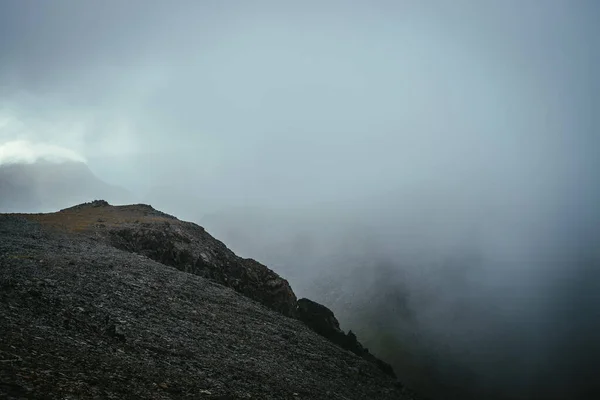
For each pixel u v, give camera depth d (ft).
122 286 122.42
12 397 43.39
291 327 158.30
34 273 107.45
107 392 54.34
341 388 122.93
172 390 65.67
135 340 87.61
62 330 76.23
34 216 195.00
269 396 85.71
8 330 65.00
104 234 179.11
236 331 126.82
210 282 165.17
